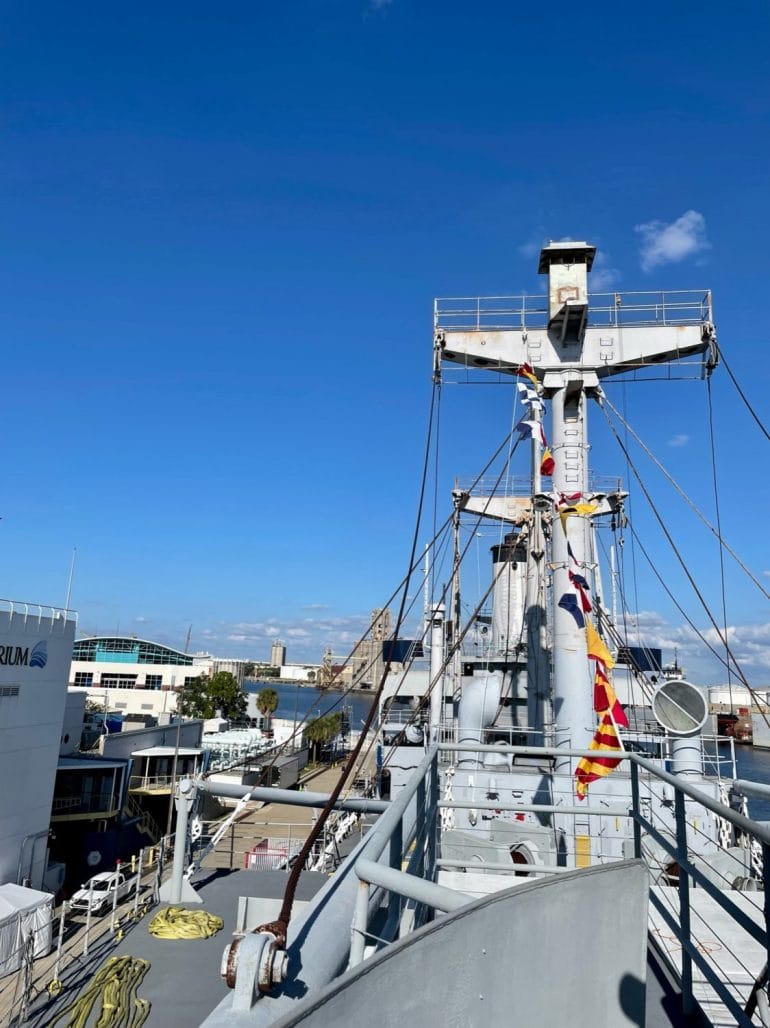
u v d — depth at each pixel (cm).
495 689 1812
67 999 643
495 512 2422
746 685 1280
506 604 2414
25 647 2467
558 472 1504
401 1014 167
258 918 552
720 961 499
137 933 623
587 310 1464
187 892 711
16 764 2405
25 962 1110
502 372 1578
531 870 570
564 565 1434
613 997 223
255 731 6200
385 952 165
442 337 1555
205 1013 483
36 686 2516
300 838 2875
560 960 212
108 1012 482
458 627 2220
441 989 178
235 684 8119
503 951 196
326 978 202
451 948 182
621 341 1516
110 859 3131
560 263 1526
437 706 2095
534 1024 201
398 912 315
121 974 533
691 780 1320
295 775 5291
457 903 199
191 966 553
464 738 1766
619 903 233
